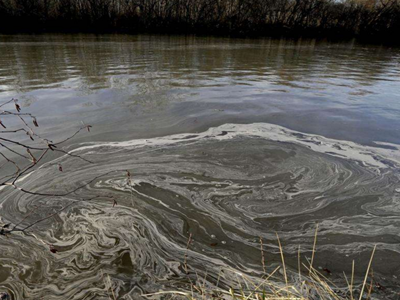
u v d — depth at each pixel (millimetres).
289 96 5434
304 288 1736
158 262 1901
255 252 2025
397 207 2490
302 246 2086
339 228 2262
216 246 2062
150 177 2801
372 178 2877
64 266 1840
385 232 2223
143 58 9148
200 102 4844
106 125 3803
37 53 9297
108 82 5887
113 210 2357
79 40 13664
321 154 3301
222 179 2826
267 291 1700
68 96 4863
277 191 2686
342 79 7145
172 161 3074
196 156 3186
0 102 4398
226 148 3365
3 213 2244
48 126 3668
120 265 1864
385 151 3387
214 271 1850
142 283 1745
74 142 3324
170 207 2432
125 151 3207
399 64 10023
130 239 2076
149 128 3783
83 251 1955
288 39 19078
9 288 1683
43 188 2557
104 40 14109
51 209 2326
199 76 6844
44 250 1951
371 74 7930
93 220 2238
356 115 4488
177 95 5195
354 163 3133
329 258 1982
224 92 5531
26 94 4875
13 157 2918
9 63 7465
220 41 15945
